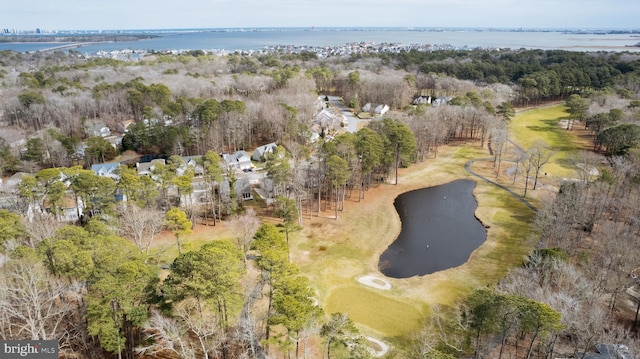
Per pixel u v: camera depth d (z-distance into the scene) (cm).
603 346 3503
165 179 7156
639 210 5953
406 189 8938
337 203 7575
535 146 9869
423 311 4872
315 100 14438
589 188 6788
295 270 3997
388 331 4512
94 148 9794
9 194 6644
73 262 3691
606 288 4384
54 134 9919
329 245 6556
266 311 4475
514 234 6812
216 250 3750
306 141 10819
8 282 3834
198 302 3784
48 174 6381
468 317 4025
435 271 5847
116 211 6159
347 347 3662
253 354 3597
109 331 3416
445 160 10588
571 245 5681
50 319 3903
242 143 11288
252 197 8094
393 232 7044
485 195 8500
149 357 3931
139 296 3694
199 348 4053
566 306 3644
